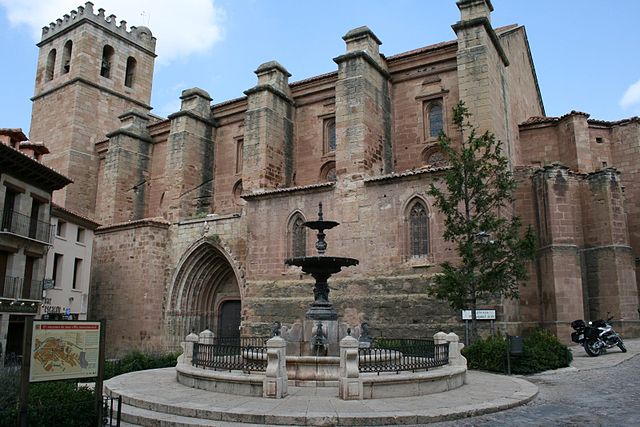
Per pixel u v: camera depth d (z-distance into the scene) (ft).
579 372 61.11
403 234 88.02
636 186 99.86
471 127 80.33
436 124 101.55
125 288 120.78
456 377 50.29
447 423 37.24
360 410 38.55
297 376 48.29
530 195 91.86
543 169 88.89
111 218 130.93
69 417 32.91
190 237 117.60
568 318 82.23
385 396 43.88
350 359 43.24
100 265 127.65
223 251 112.16
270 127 108.78
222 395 44.98
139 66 176.14
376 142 98.22
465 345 74.64
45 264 106.73
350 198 93.86
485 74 87.56
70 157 150.61
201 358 55.16
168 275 119.96
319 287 60.34
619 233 88.17
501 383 53.06
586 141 97.71
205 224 115.55
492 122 86.12
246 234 108.68
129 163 136.26
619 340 72.08
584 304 88.94
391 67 105.60
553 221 85.81
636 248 98.43
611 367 62.85
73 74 158.51
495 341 67.36
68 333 32.32
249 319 100.37
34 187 104.73
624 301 85.87
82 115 155.53
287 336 58.13
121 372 69.92
